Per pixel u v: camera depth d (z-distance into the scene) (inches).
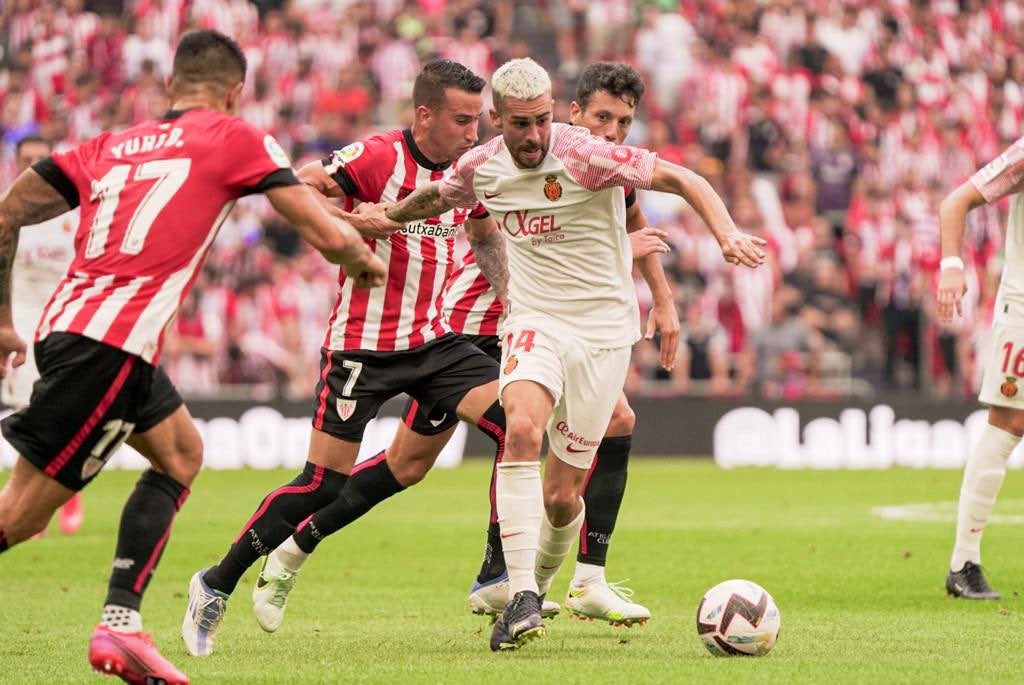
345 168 920.9
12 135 3117.6
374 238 890.7
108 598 677.9
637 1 3528.5
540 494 825.5
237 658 818.2
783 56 3472.0
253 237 2938.0
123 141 695.7
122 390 667.4
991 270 3152.1
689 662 784.9
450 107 914.1
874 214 3179.1
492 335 1040.2
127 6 3398.1
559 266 840.9
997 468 1096.8
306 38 3358.8
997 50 3614.7
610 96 928.3
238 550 851.4
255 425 2723.9
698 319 2935.5
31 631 934.4
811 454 2837.1
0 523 678.5
